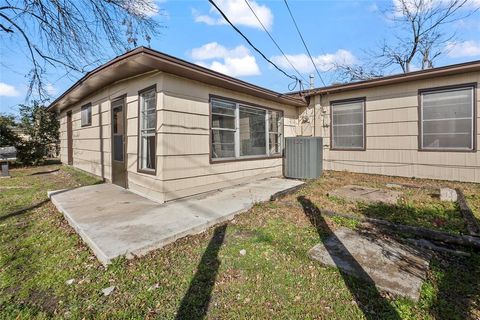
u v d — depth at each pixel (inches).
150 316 76.0
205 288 89.7
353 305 79.7
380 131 306.3
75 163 390.9
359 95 321.4
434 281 91.3
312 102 362.9
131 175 229.8
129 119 229.9
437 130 269.7
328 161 352.2
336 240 128.1
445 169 265.9
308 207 183.2
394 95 294.4
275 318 75.0
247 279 95.0
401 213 165.0
